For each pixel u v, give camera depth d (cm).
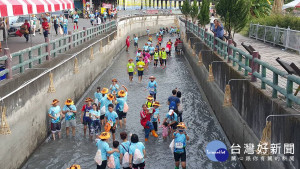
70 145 1300
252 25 2750
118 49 3866
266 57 1714
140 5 7088
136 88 2192
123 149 962
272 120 880
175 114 1340
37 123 1272
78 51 2008
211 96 1812
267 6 3553
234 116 1263
